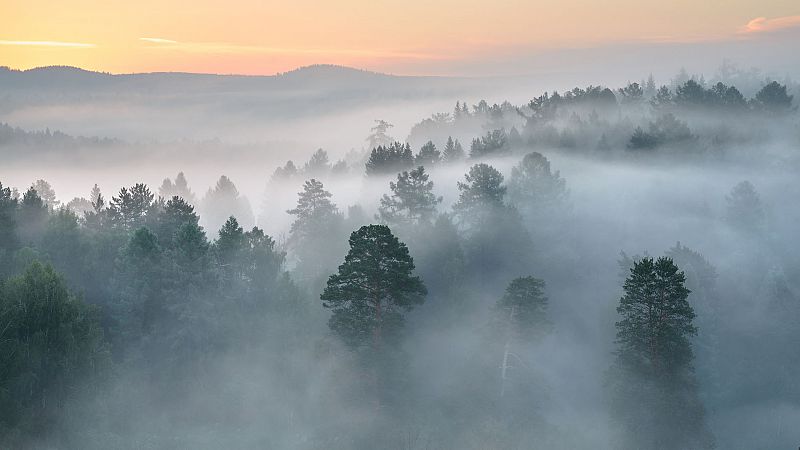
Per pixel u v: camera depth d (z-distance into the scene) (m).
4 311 44.50
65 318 46.59
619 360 53.78
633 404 51.41
